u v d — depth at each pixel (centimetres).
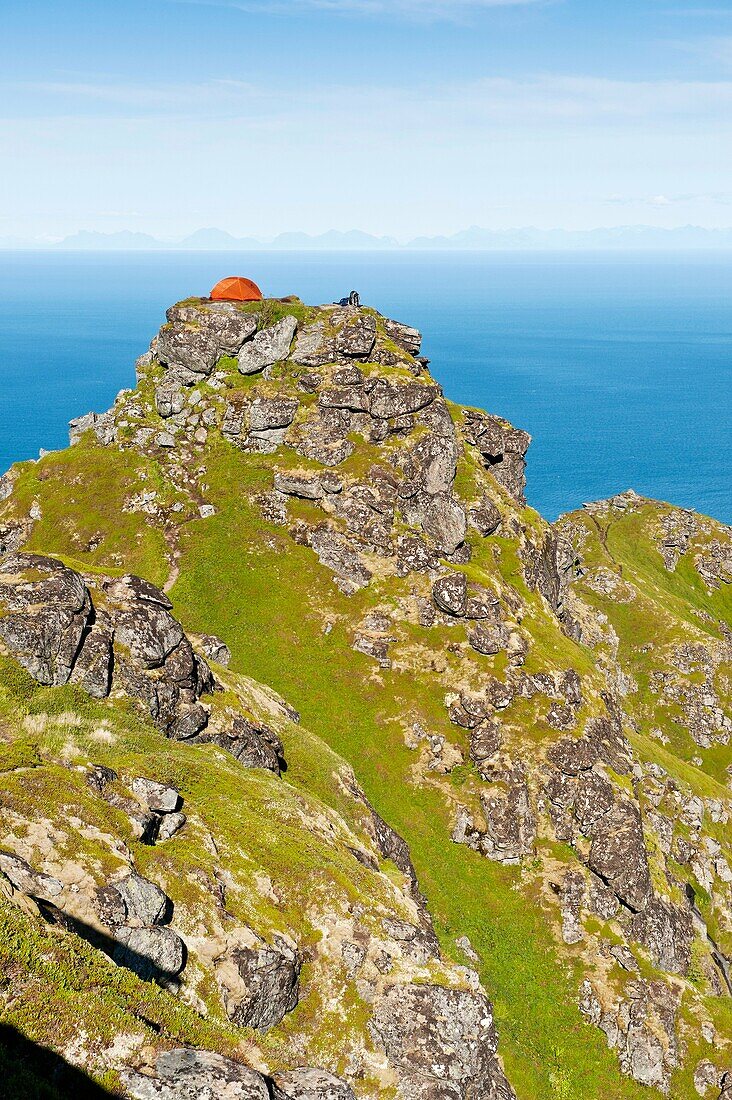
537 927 7256
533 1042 6569
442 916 7175
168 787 4347
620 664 19150
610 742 8950
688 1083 6500
